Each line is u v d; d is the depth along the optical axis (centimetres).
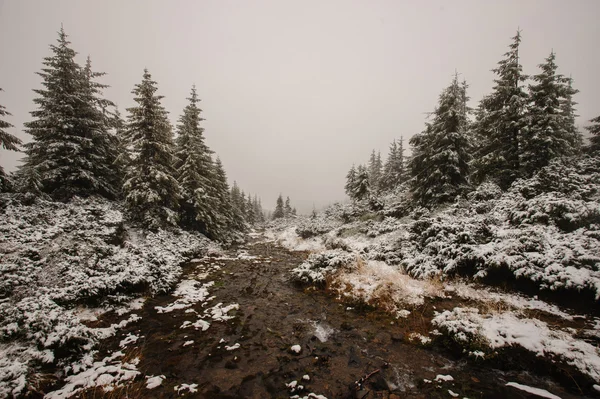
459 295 828
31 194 1242
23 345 510
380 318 759
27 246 899
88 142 1570
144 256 1130
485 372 500
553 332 554
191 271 1306
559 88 1398
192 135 2114
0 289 693
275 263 1619
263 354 589
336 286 1023
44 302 633
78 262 921
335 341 646
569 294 665
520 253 799
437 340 618
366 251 1405
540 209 909
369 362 554
